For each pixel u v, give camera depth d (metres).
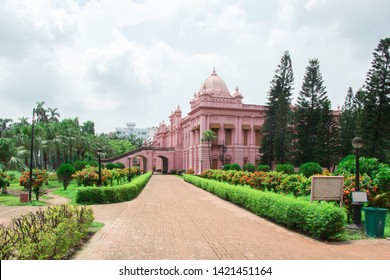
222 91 54.22
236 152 49.06
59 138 39.00
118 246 7.32
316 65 39.22
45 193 18.67
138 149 61.28
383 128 31.12
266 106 42.88
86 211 8.32
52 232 5.61
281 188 14.59
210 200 17.41
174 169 63.00
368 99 31.39
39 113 53.22
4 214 12.16
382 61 30.94
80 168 32.22
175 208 14.03
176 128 64.62
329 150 38.34
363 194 9.25
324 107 37.22
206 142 47.91
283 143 40.09
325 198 9.55
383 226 8.44
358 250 7.14
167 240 7.94
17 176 30.67
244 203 13.71
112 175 22.91
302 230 9.02
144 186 27.88
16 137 29.84
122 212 12.73
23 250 4.70
